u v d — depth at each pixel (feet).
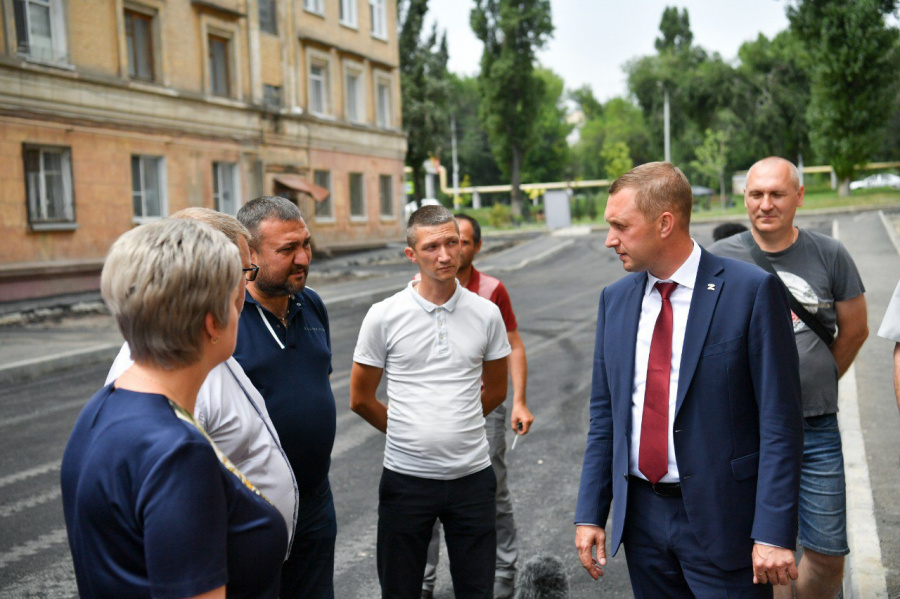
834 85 124.06
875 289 40.73
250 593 4.79
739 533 7.64
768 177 10.36
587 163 291.38
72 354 35.65
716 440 7.64
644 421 7.97
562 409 24.07
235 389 6.68
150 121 67.26
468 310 10.59
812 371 10.28
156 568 4.12
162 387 4.66
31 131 56.49
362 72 101.09
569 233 132.77
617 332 8.36
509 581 12.69
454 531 10.56
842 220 87.97
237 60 78.84
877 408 20.56
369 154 102.27
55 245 58.54
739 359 7.61
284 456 6.95
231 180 79.36
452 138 260.83
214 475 4.40
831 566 10.28
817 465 10.30
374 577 13.16
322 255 89.97
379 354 10.57
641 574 8.30
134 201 66.90
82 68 60.75
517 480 17.69
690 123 182.70
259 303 8.62
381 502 10.67
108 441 4.38
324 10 92.94
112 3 63.31
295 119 87.40
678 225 7.83
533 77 193.36
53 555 14.20
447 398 10.32
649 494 8.10
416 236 10.19
